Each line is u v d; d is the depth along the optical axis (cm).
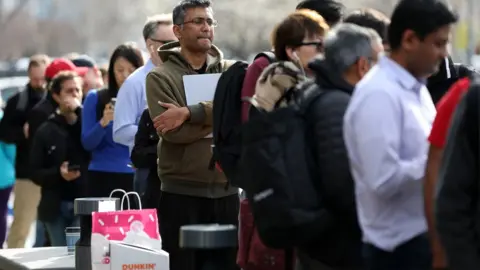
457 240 984
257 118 1229
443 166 997
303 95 1248
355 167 1162
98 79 2584
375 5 7688
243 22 8588
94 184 2130
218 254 1307
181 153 1673
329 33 1259
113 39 12738
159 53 1722
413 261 1151
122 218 1589
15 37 12788
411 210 1150
